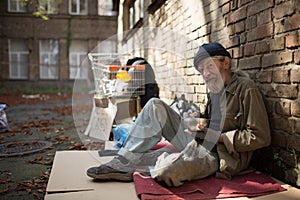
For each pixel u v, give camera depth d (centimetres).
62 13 1650
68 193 176
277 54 191
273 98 197
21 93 1484
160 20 441
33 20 1630
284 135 188
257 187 178
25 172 279
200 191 174
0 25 1600
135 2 704
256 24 210
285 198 166
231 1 242
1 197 224
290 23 179
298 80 175
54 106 952
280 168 193
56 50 1669
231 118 198
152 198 165
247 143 186
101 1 1681
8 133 474
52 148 373
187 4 337
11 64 1622
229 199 167
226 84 207
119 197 171
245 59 225
